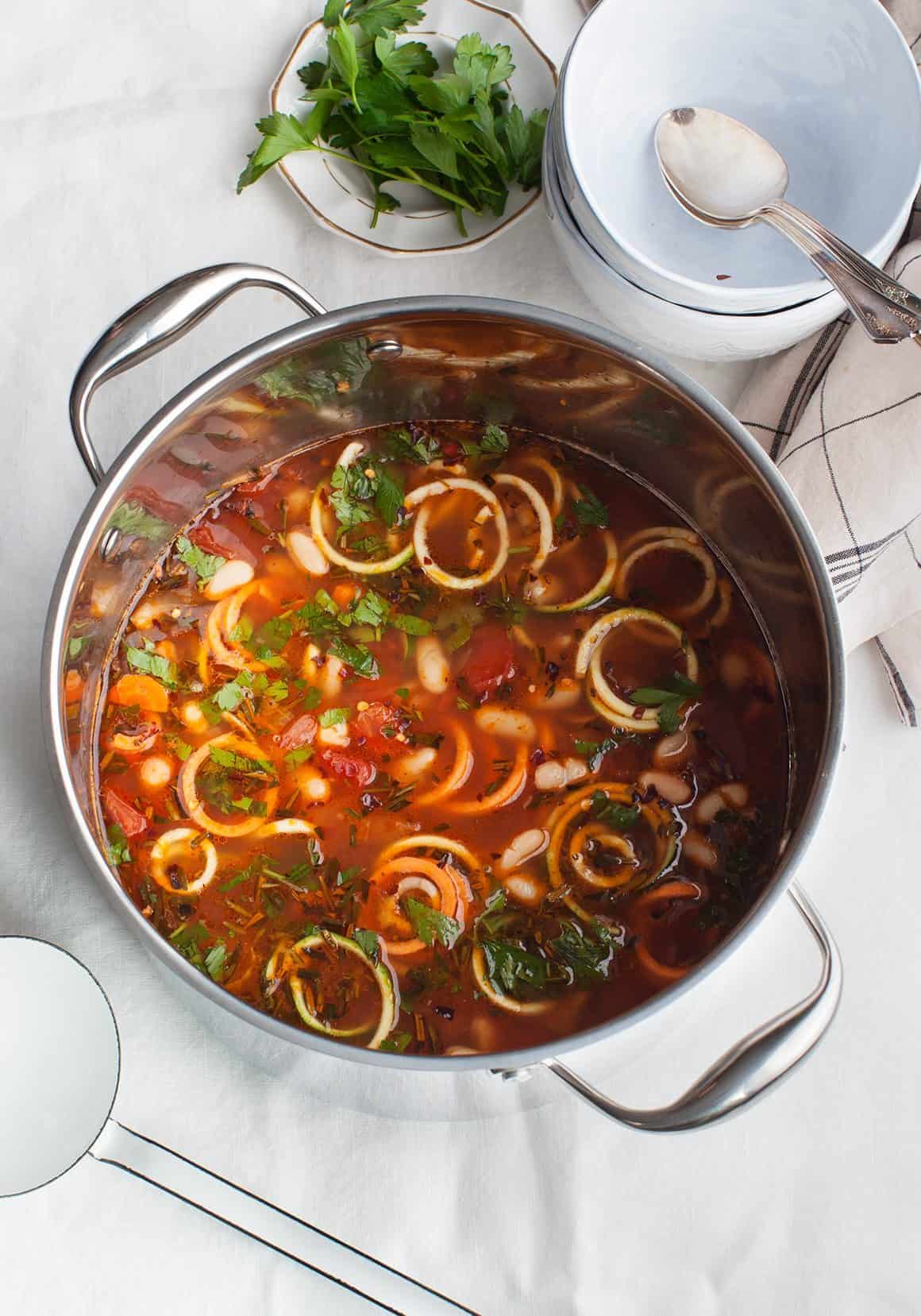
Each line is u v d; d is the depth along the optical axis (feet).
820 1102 2.36
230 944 2.18
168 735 2.23
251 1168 2.32
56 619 2.00
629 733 2.26
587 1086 2.02
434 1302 2.31
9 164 2.44
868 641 2.43
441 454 2.33
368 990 2.16
